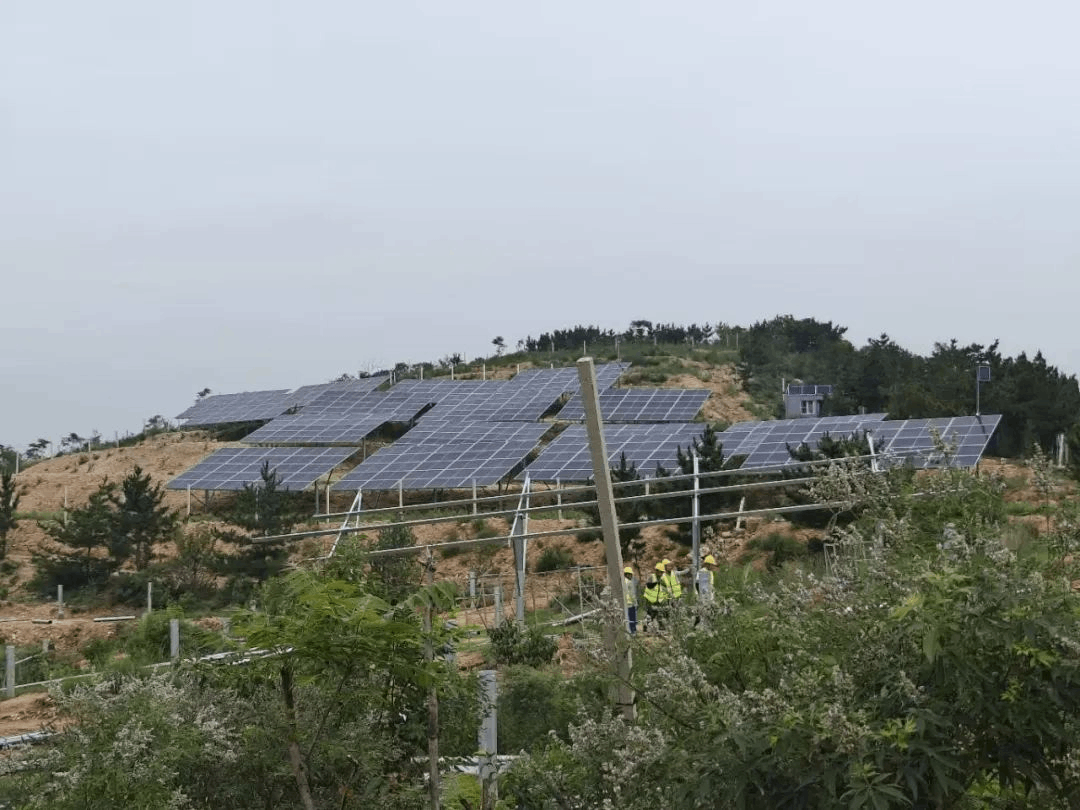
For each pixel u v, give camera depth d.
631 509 35.38
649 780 6.91
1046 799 6.44
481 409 65.56
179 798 8.24
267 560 38.84
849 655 6.63
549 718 12.94
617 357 85.75
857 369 68.12
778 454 40.84
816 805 6.09
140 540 43.06
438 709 9.03
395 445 55.59
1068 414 48.22
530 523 44.00
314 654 7.70
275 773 8.46
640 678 7.64
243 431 77.62
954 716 6.02
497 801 9.15
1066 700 5.89
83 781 8.17
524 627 17.64
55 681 8.86
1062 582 6.42
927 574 6.00
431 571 8.78
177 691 8.85
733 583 9.14
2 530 48.62
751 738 6.09
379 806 8.76
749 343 90.69
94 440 80.12
